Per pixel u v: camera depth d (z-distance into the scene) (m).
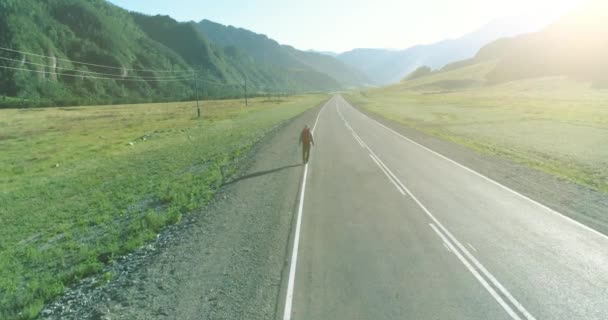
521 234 9.64
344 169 17.80
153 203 14.72
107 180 21.47
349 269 7.85
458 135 31.30
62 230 13.30
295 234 9.80
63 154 32.28
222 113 73.38
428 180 15.46
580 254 8.48
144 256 9.14
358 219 10.86
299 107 83.06
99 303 7.02
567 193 13.28
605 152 22.48
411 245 9.01
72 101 131.12
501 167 18.00
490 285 7.22
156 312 6.53
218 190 15.07
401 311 6.39
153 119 67.19
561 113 48.94
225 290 7.15
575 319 6.21
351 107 77.06
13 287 8.55
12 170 26.17
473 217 10.92
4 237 13.17
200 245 9.37
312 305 6.58
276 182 15.58
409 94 158.00
